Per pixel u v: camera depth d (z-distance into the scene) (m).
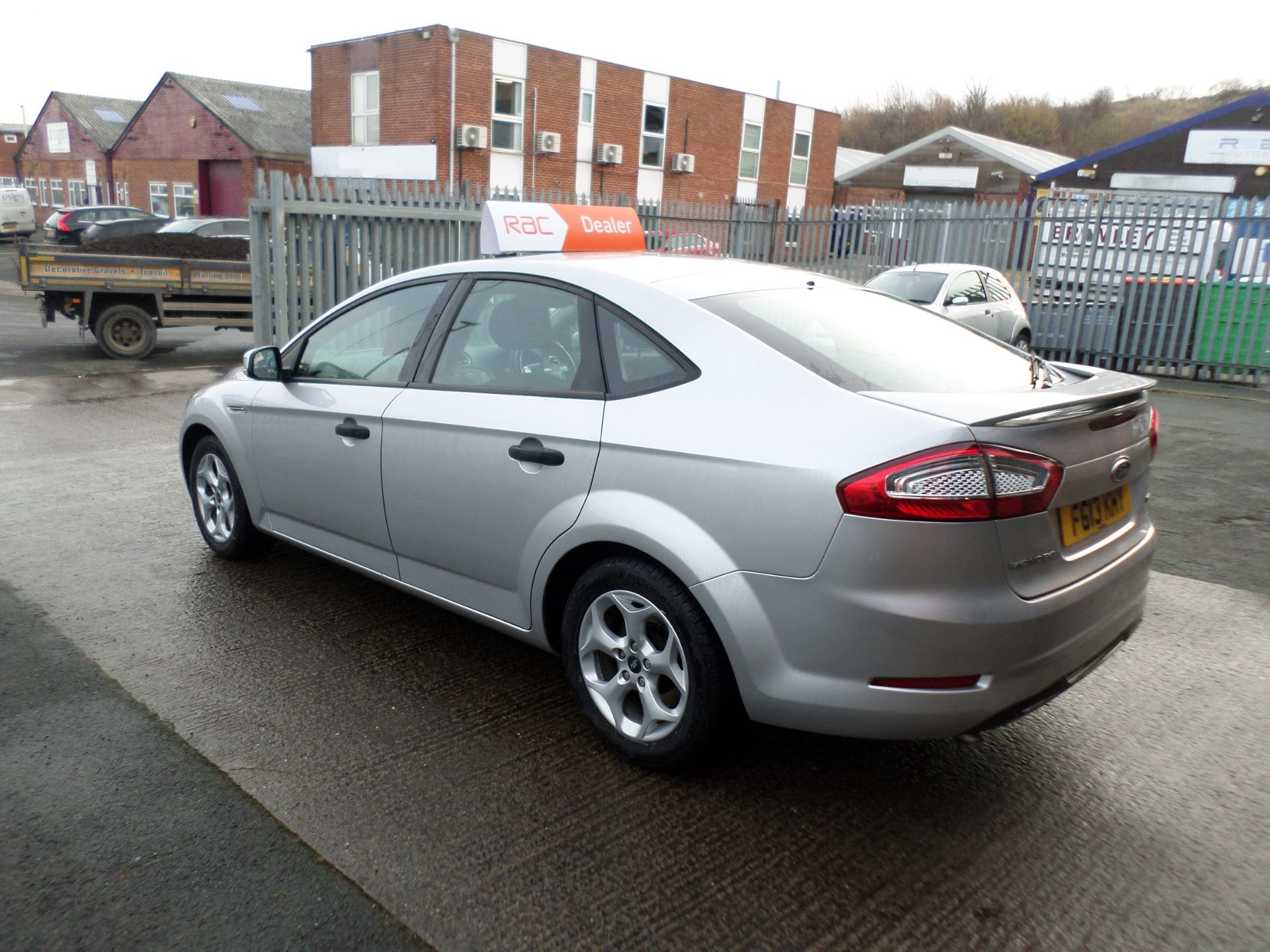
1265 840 2.68
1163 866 2.56
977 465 2.33
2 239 40.19
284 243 9.33
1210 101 63.84
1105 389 2.77
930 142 32.38
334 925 2.27
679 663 2.82
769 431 2.58
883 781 2.96
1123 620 2.87
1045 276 13.87
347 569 4.45
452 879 2.45
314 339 4.18
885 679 2.44
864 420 2.47
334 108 27.11
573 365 3.11
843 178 34.47
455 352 3.52
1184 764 3.08
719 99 30.89
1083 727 3.32
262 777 2.89
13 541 5.04
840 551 2.40
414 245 10.38
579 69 27.03
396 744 3.11
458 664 3.72
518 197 13.59
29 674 3.53
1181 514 6.12
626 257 3.51
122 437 7.69
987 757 3.11
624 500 2.82
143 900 2.34
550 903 2.37
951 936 2.28
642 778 2.94
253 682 3.51
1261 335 12.05
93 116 43.94
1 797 2.75
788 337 2.85
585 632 3.05
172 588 4.43
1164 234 12.71
